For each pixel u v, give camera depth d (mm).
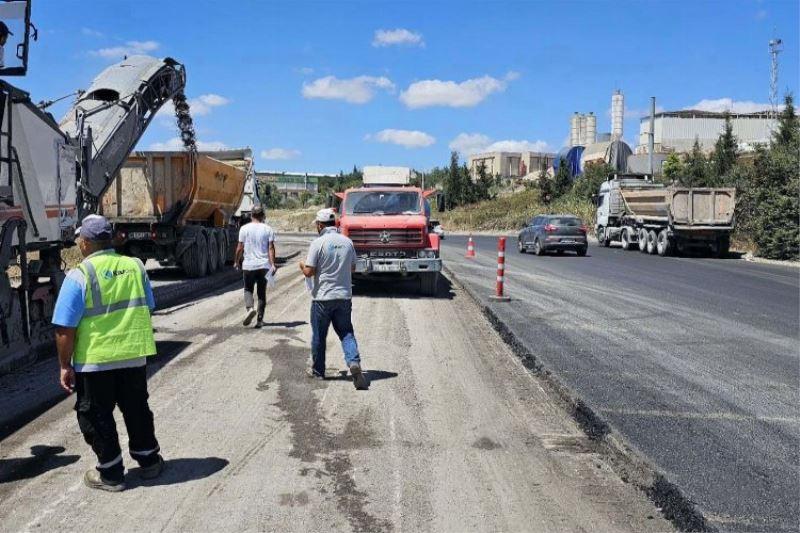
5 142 8234
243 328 10648
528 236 30531
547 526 4312
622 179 37781
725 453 5645
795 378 8188
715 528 4340
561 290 16359
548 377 7918
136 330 4770
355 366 7285
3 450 5453
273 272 10773
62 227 9828
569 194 59875
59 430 5918
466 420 6355
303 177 105500
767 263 26438
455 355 9031
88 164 11477
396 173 17875
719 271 22438
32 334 8547
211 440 5711
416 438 5844
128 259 4875
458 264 23688
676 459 5492
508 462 5355
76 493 4668
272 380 7602
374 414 6473
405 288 16172
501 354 9148
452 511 4484
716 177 36688
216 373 7867
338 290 7461
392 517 4379
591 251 32875
